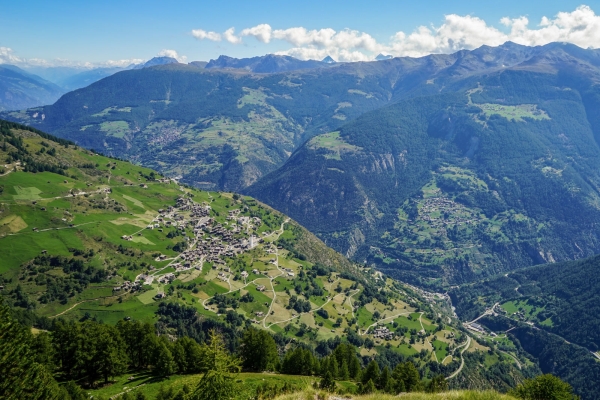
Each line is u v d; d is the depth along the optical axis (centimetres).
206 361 4475
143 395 9462
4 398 3919
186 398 4528
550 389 6875
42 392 4306
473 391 4288
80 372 11381
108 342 11650
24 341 4322
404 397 4203
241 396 4731
